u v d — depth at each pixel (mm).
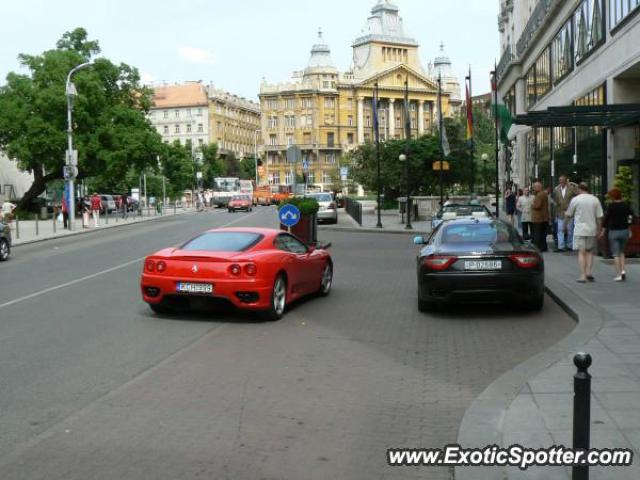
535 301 11703
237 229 12406
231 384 7371
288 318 11477
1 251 21828
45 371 7910
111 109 53250
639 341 8812
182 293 11023
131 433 5801
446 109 150250
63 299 13469
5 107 50469
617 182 20641
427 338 9812
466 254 11234
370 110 145500
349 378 7621
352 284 15695
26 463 5141
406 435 5770
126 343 9461
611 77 23766
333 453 5355
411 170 48750
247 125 170375
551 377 7211
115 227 43250
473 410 6238
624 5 22141
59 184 66188
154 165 55812
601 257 18594
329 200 42062
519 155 47812
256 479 4844
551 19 34531
